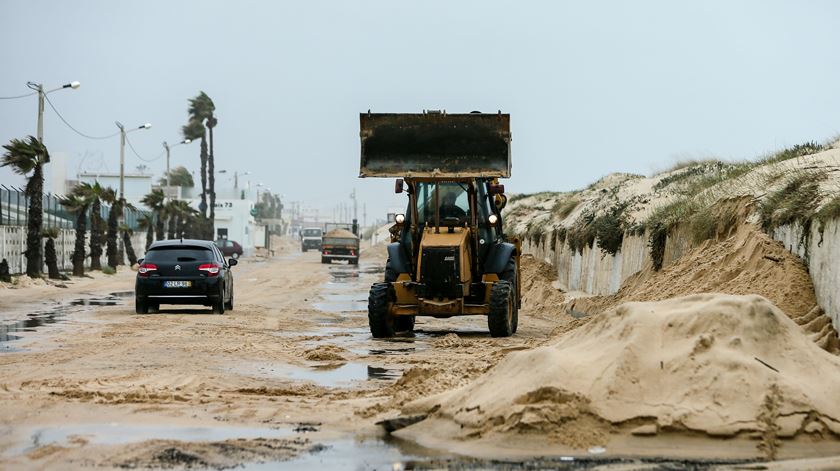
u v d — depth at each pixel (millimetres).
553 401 11461
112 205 76750
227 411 13812
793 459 10617
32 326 28688
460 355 22281
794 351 11875
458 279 27250
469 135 28062
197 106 140125
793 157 32094
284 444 11586
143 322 30453
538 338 27016
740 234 25953
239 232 172125
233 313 36188
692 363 11492
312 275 75688
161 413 13578
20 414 13320
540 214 70750
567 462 10531
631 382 11461
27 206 66750
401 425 12336
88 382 16484
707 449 10891
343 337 27391
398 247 28391
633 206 40719
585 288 44438
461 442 11570
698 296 12547
